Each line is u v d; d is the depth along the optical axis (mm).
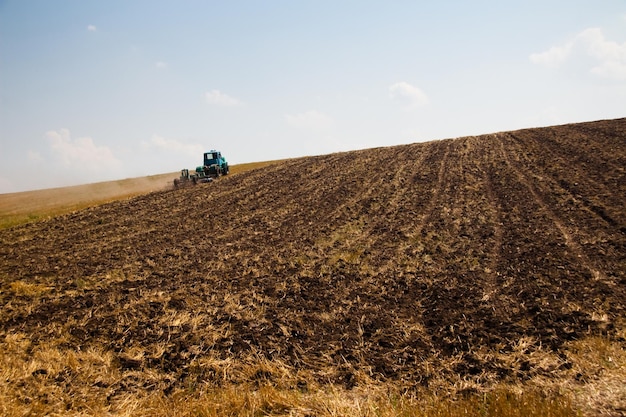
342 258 13406
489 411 5113
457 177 26391
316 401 5762
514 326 7875
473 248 13453
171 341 7988
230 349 7641
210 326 8500
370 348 7445
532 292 9453
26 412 5719
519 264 11523
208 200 27594
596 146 30312
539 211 17281
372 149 47969
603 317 7809
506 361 6629
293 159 51094
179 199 28922
